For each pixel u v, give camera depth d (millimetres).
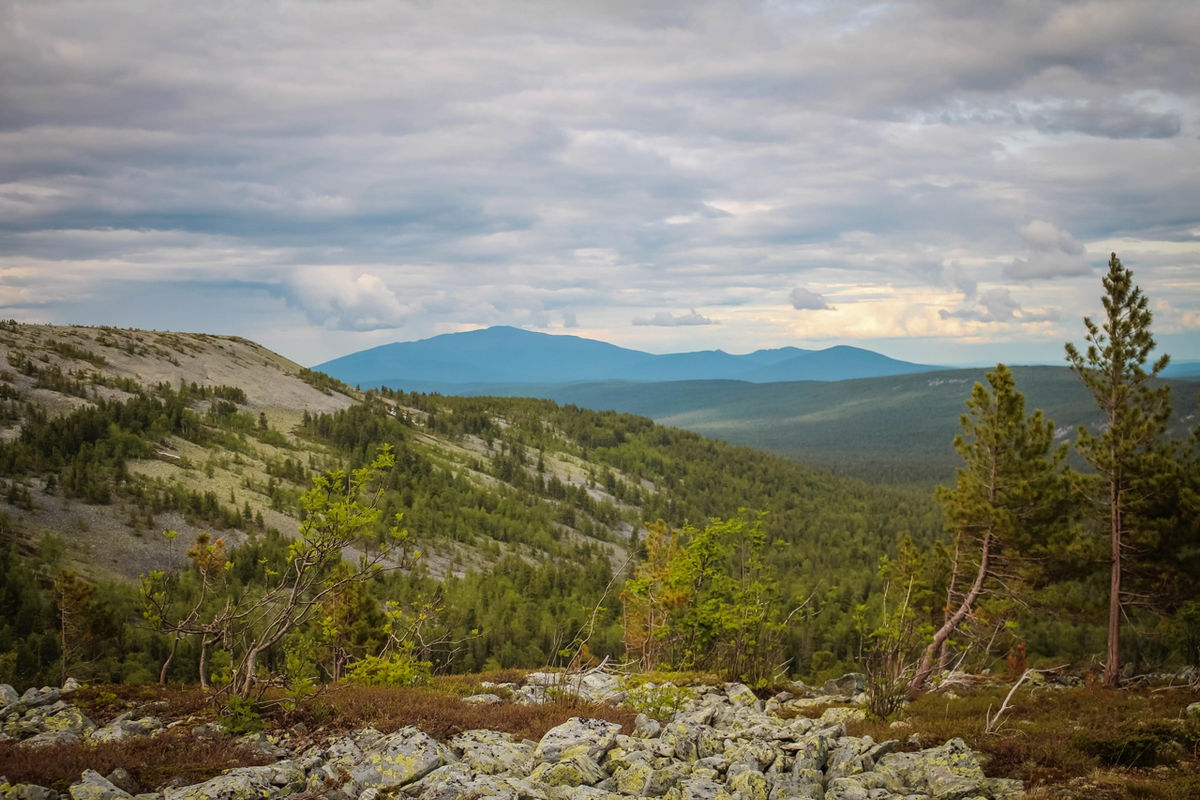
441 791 10922
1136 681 29719
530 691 21156
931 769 12594
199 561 16344
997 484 30688
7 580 88188
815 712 20297
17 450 141750
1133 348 27875
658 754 13664
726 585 26453
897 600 30969
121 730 14367
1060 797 11234
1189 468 27047
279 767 11945
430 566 137750
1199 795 11000
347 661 31375
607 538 196500
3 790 10242
